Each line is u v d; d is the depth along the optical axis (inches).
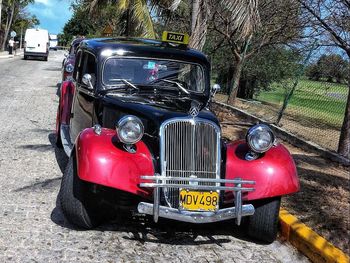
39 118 438.0
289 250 194.2
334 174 304.8
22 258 167.6
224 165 185.8
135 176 174.9
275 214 188.4
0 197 224.5
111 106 205.2
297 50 533.3
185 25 610.9
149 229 202.2
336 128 538.0
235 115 554.9
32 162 287.4
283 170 182.9
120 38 255.6
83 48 253.3
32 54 1620.3
